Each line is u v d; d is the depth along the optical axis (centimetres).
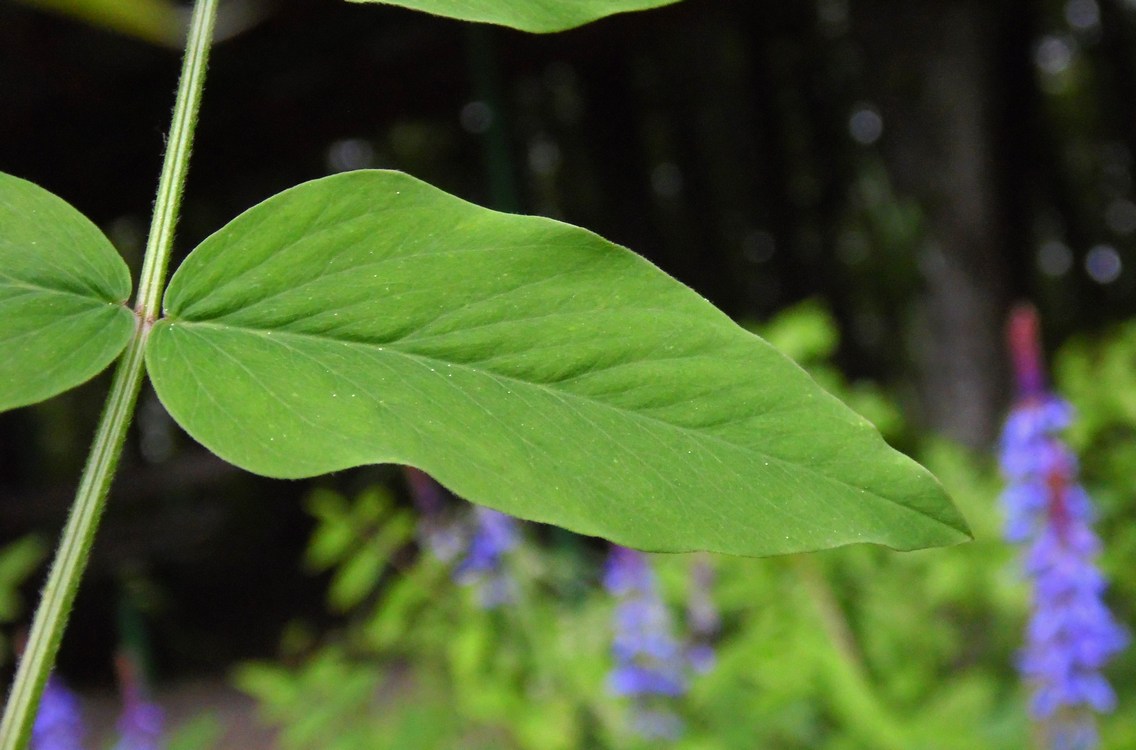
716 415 24
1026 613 104
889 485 24
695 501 24
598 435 24
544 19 25
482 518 110
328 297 25
